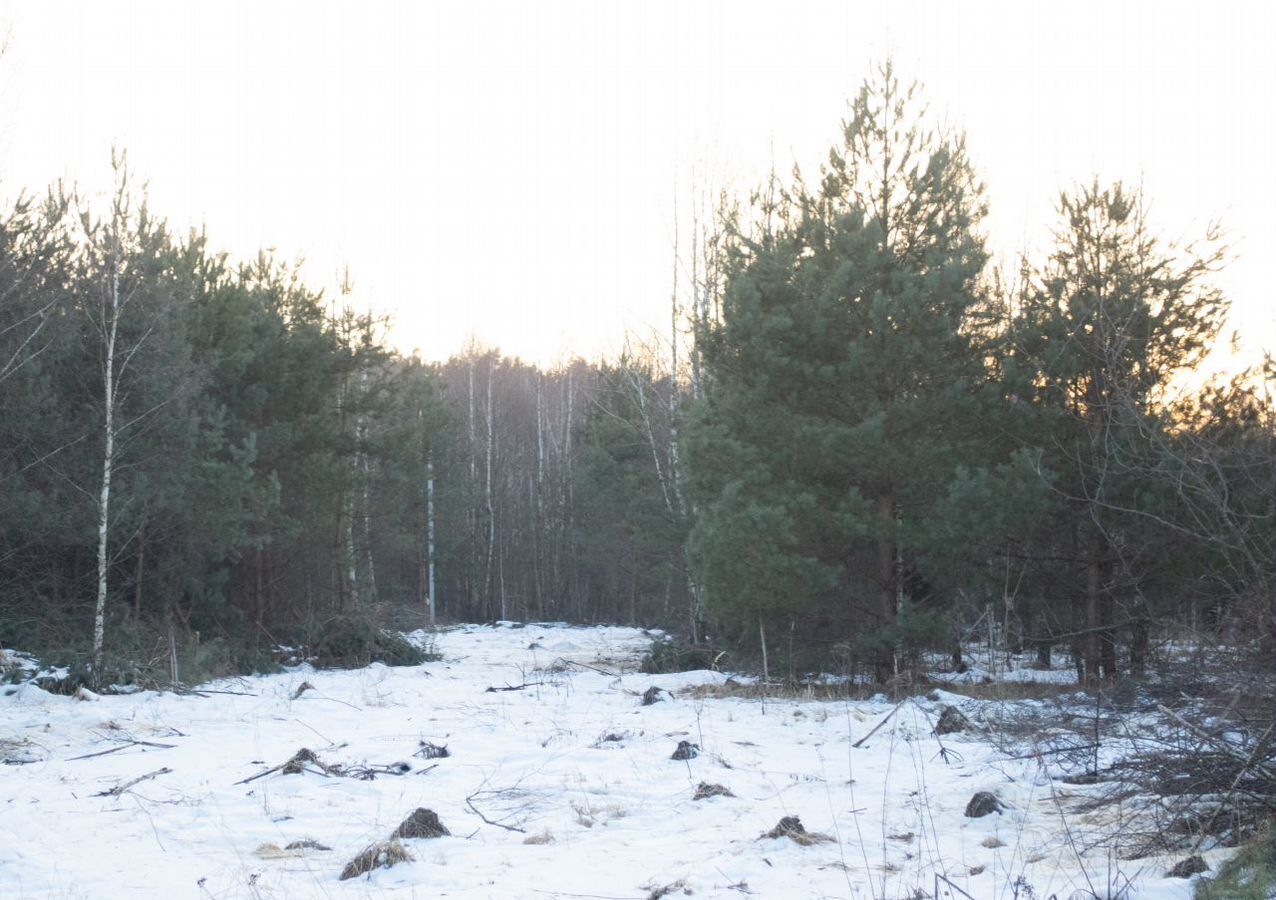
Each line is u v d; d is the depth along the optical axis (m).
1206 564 14.01
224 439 22.23
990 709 11.77
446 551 52.25
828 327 17.42
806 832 7.46
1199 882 5.71
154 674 17.98
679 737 12.18
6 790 9.23
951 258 16.83
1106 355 13.81
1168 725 7.14
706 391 19.52
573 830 7.82
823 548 17.39
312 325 26.36
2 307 18.42
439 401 46.12
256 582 25.61
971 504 15.45
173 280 21.03
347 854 7.17
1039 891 5.91
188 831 7.74
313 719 14.32
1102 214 16.47
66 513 18.56
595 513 43.41
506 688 18.48
